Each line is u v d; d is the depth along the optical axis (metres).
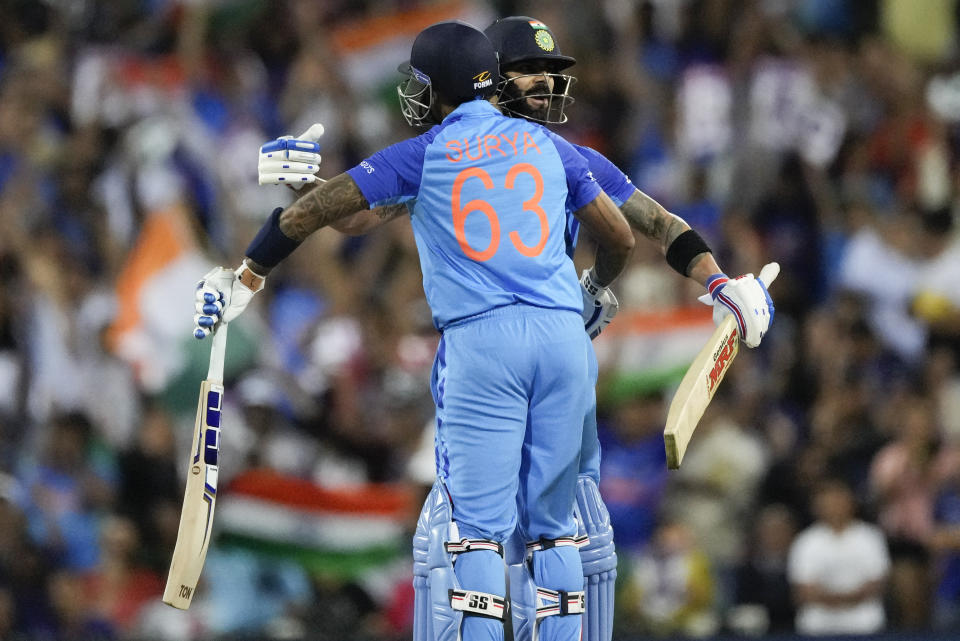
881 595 30.64
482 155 16.14
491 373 15.74
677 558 31.00
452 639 16.33
